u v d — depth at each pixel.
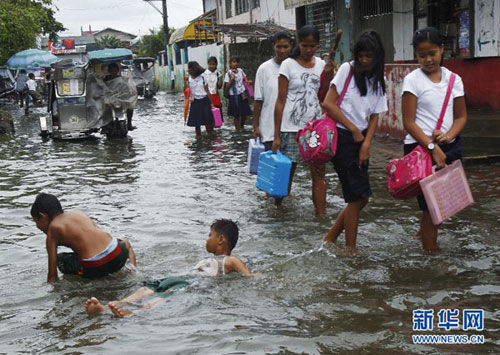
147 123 19.50
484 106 13.72
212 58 14.94
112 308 4.02
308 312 3.97
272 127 7.23
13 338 3.82
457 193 4.96
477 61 13.77
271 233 5.97
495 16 13.16
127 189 8.61
